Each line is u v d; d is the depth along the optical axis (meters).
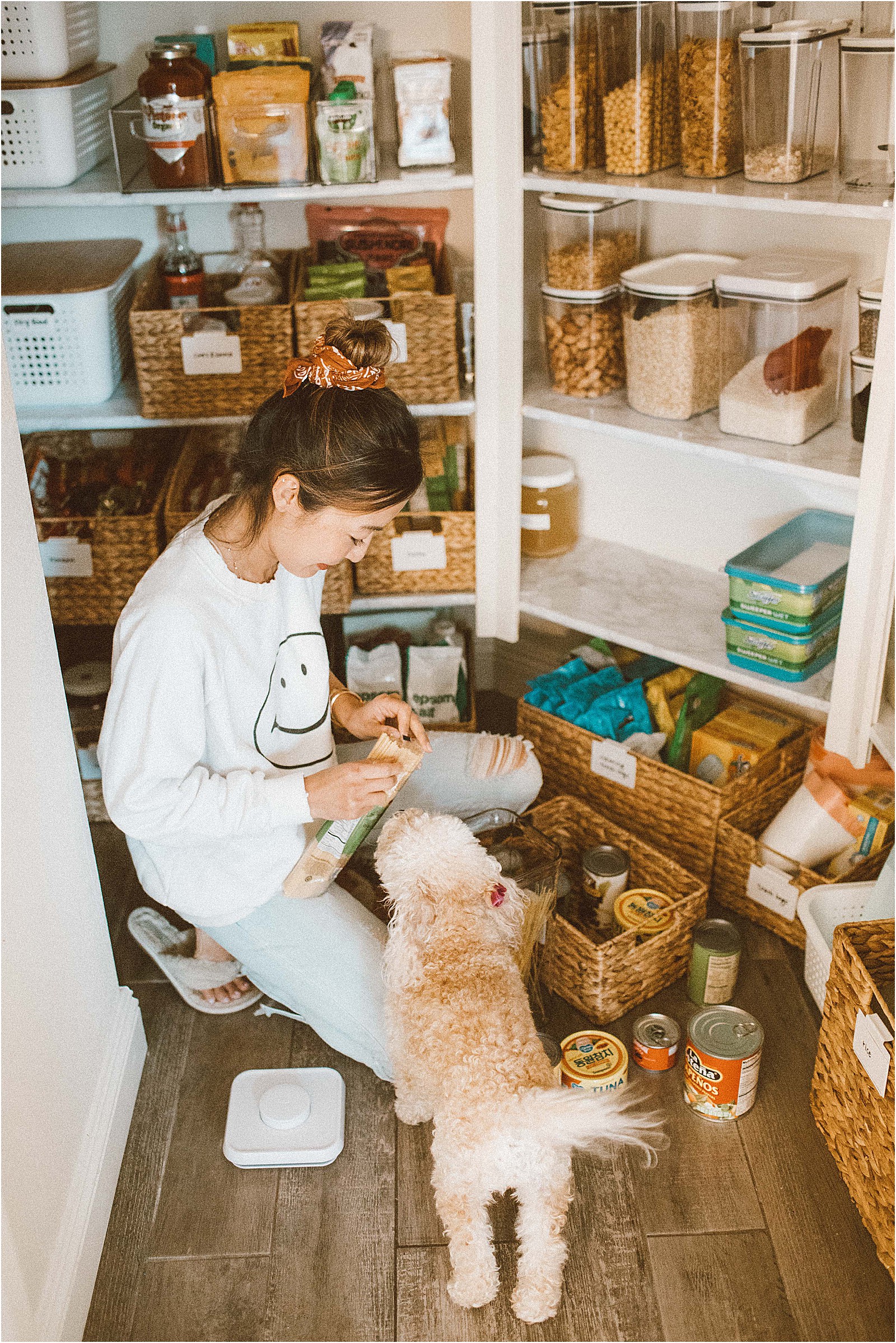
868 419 1.69
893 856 1.75
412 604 2.41
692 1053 1.71
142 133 2.04
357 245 2.38
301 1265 1.56
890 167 1.73
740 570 2.04
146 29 2.30
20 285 2.15
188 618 1.46
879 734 1.87
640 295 2.04
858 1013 1.51
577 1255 1.56
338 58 2.04
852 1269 1.54
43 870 1.45
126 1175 1.68
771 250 2.08
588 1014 1.89
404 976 1.49
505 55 1.92
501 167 2.01
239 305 2.19
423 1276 1.54
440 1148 1.41
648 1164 1.68
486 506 2.32
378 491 1.36
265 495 1.42
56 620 2.33
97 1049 1.67
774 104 1.79
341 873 1.93
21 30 1.98
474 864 1.54
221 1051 1.88
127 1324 1.50
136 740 1.48
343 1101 1.76
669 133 2.00
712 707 2.32
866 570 1.79
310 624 1.64
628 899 1.95
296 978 1.74
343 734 2.35
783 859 2.02
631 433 2.08
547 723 2.30
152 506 2.32
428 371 2.19
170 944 2.03
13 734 1.35
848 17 1.91
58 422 2.21
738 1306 1.50
